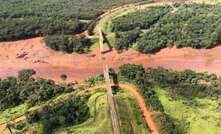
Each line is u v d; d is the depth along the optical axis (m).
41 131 127.38
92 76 165.25
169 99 136.38
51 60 183.88
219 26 176.00
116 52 180.50
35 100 143.88
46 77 172.62
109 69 164.12
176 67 166.12
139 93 140.50
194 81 145.25
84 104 136.12
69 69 176.38
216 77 149.50
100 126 125.19
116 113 128.38
